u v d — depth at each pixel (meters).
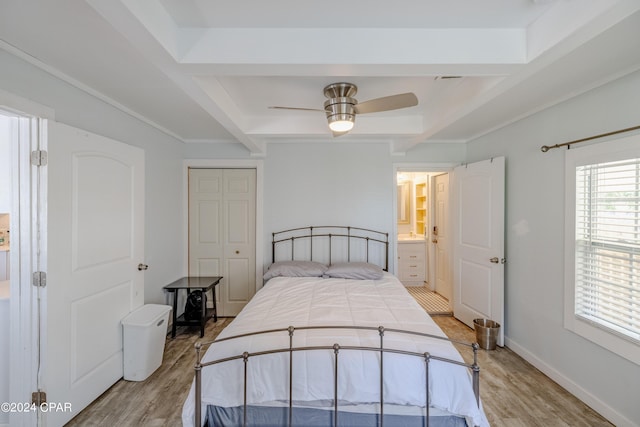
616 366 1.88
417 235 5.54
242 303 3.83
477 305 3.30
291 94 2.35
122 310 2.39
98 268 2.13
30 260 1.73
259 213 3.73
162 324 2.57
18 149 1.73
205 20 1.43
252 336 1.68
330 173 3.73
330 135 2.91
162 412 2.01
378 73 1.61
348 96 2.22
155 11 1.26
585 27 1.20
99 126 2.30
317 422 1.54
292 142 3.73
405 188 5.56
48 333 1.75
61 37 1.52
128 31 1.21
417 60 1.50
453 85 2.18
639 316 1.74
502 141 3.06
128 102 2.46
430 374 1.49
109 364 2.24
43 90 1.82
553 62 1.64
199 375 1.48
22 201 1.73
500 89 1.79
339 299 2.36
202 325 3.19
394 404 1.50
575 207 2.16
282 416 1.55
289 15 1.40
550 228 2.43
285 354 1.55
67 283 1.87
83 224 2.00
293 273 3.22
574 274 2.17
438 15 1.41
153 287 3.07
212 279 3.60
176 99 2.40
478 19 1.43
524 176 2.73
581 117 2.14
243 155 3.74
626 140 1.80
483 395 2.19
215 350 1.62
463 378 1.49
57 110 1.92
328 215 3.74
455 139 3.69
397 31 1.51
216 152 3.74
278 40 1.49
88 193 2.04
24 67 1.70
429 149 3.76
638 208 1.75
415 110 2.75
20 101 1.64
